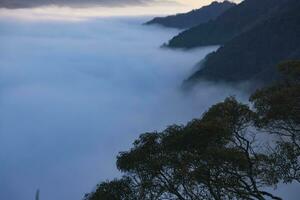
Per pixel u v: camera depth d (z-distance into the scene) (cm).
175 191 934
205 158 928
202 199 952
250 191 968
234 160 926
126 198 937
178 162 934
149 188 936
